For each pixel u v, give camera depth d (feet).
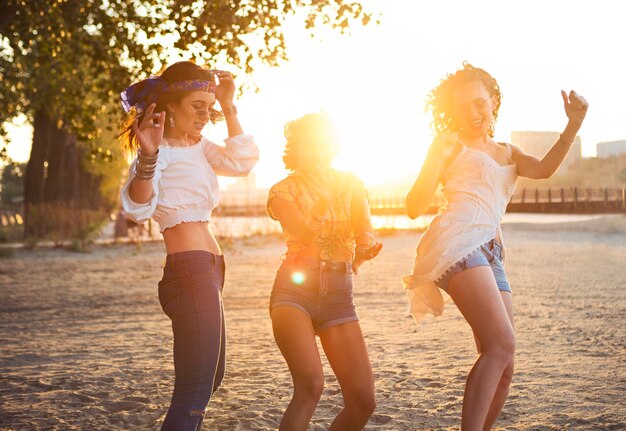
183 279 12.11
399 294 41.73
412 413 17.42
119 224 113.19
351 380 12.60
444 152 13.92
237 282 51.72
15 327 34.47
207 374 11.87
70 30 48.21
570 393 18.69
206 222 12.64
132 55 46.93
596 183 219.20
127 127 12.86
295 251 12.64
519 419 16.62
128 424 17.47
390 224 122.31
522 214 179.32
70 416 18.19
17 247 94.12
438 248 13.43
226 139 13.03
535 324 29.86
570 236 89.04
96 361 25.34
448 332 28.71
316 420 17.03
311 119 12.94
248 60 41.19
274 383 20.94
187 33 40.16
